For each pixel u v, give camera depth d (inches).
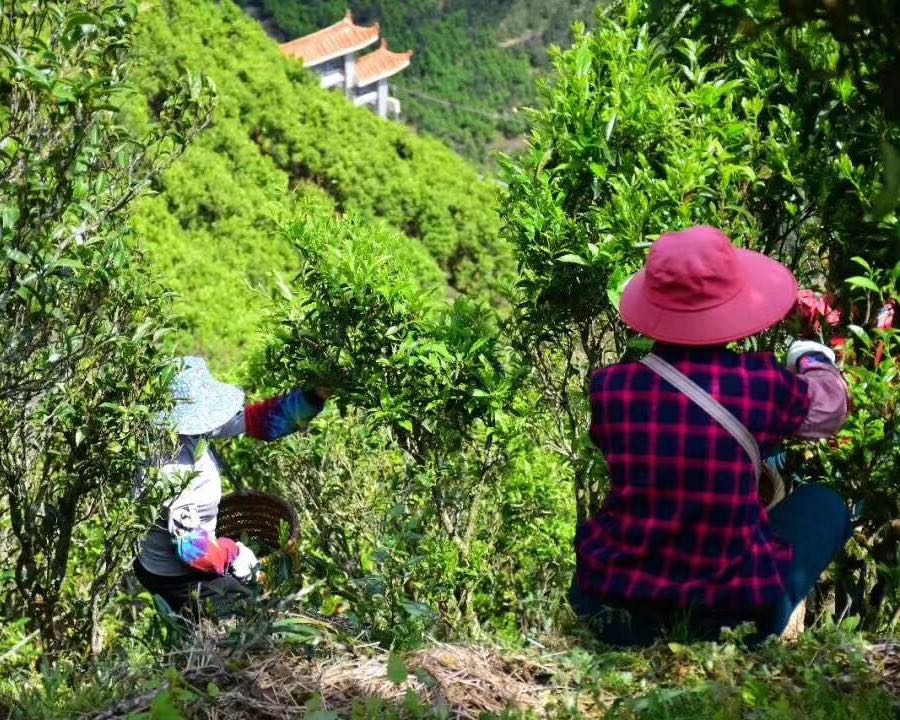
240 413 199.2
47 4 168.6
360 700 130.9
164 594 195.6
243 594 166.9
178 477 187.0
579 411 195.6
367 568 247.6
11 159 165.8
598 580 141.1
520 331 197.0
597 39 191.5
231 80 1663.4
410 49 5457.7
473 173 1931.6
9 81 166.9
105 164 190.9
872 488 164.6
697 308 133.4
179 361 197.0
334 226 206.8
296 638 142.3
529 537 265.7
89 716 132.9
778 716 120.0
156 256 1010.1
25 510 202.7
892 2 78.7
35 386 180.5
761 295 135.9
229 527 206.1
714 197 179.0
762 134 188.1
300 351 202.5
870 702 124.6
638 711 127.0
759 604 136.9
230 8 1777.8
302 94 1771.7
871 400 159.5
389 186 1743.4
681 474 134.1
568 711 128.2
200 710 130.0
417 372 198.4
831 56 164.4
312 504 256.8
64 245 175.2
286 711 129.3
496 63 5526.6
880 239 165.3
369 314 198.7
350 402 206.2
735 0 111.4
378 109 4001.0
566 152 187.3
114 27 176.6
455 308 198.1
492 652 144.3
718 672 132.1
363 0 5398.6
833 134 174.4
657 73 186.1
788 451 175.2
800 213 181.5
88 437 198.8
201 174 1336.1
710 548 135.9
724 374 134.5
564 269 182.7
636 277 142.8
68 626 214.5
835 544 150.4
